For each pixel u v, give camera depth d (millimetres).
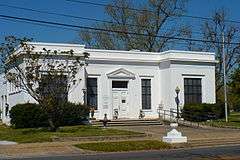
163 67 50781
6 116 50594
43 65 38844
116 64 49219
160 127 43719
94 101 47906
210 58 51594
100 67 48344
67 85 37750
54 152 26500
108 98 48531
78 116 42531
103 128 39844
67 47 44781
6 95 51812
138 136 33969
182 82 49969
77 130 36875
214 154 23594
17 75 37500
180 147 28906
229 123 45812
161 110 50438
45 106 35938
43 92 36125
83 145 28312
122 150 27469
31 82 39594
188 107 48438
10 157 24516
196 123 45906
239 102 47469
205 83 51219
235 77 46219
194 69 50688
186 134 36156
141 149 27797
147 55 50906
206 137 33469
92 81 47969
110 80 48750
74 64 39062
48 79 36062
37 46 43125
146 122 46656
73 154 25844
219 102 51812
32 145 29188
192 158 21797
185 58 50125
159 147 28328
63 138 32000
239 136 34219
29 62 36156
